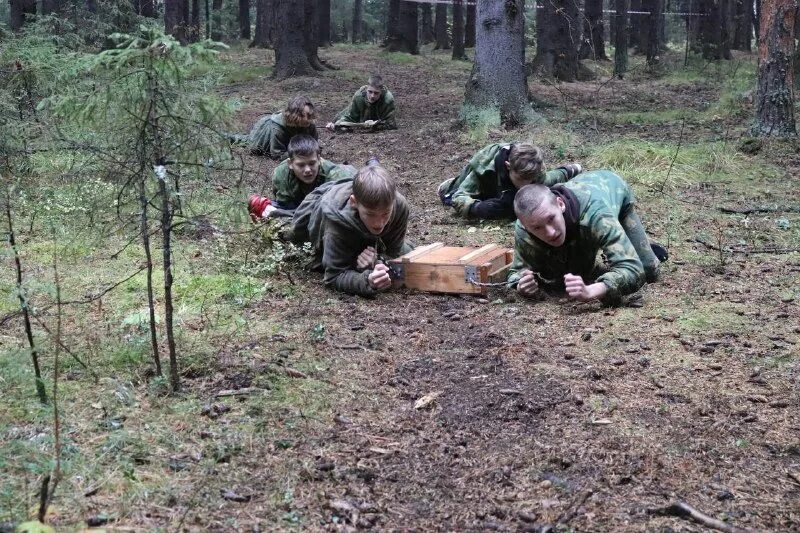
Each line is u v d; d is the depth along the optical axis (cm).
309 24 2414
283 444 338
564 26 2323
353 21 4666
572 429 363
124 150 368
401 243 590
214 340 446
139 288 534
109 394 375
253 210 634
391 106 1343
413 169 1048
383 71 2566
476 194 785
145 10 2359
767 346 464
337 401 383
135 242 641
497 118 1246
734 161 1042
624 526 290
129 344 427
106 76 355
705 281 590
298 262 604
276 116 969
